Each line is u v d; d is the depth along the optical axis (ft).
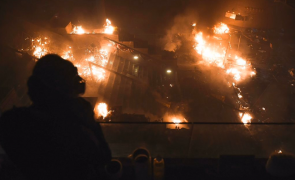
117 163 7.95
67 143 5.24
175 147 11.91
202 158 9.64
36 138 4.91
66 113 5.33
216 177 8.69
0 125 4.87
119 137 11.44
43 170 5.17
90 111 6.26
